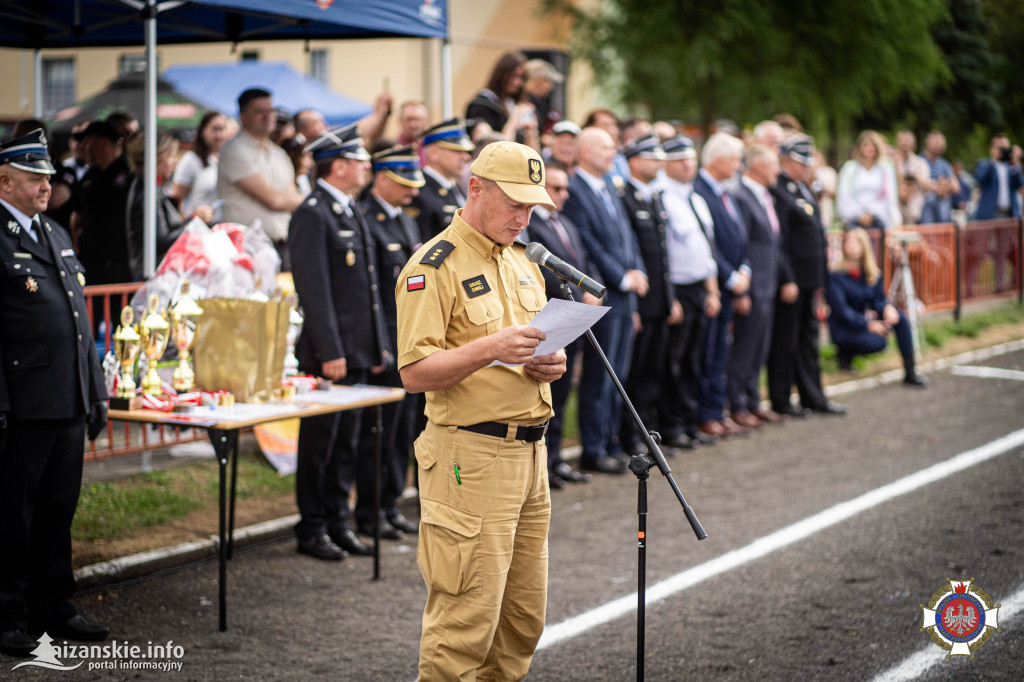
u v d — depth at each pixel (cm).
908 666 462
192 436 751
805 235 976
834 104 1584
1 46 964
